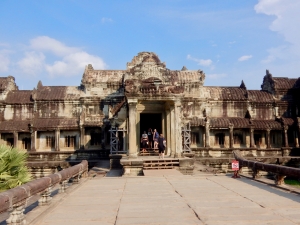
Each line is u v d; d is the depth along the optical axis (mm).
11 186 15469
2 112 46000
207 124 45156
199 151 44125
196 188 14125
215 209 9969
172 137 28406
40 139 45719
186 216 9172
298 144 48562
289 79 53156
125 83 28984
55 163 38750
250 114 48250
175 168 25375
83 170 17812
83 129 44844
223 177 18031
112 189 14305
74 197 12453
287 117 50219
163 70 31078
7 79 48500
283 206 10305
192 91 48562
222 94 49562
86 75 48625
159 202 11211
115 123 33719
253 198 11656
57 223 8680
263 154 46031
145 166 25094
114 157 31562
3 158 16047
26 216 9219
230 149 44875
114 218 9109
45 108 46781
